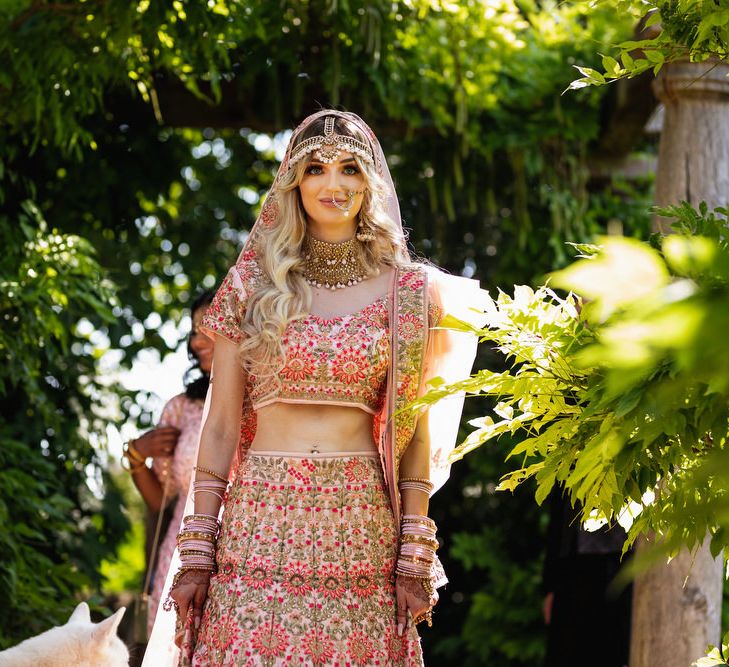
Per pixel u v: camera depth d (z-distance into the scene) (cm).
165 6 502
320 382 286
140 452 462
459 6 584
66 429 604
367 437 292
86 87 529
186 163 742
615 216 697
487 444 758
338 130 303
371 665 271
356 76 600
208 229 825
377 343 290
